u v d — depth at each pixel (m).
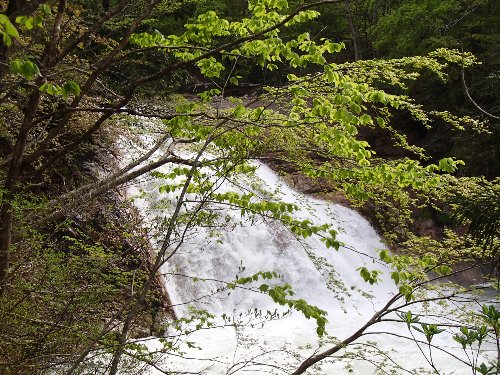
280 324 9.81
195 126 4.79
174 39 5.07
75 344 4.28
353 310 11.09
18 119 6.77
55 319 4.18
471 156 15.80
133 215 5.91
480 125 5.98
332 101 4.99
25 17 3.40
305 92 4.66
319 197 13.75
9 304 4.08
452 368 7.73
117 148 9.27
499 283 5.40
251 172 5.67
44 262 4.34
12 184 5.22
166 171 9.58
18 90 5.58
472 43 18.75
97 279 4.54
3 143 7.88
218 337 8.92
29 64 2.80
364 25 24.00
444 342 8.73
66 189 8.37
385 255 4.38
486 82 16.16
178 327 4.46
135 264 5.84
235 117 4.82
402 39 17.92
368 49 24.30
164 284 9.84
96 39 6.96
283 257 11.81
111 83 7.23
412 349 8.54
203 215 4.25
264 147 4.68
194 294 10.42
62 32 6.42
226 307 10.71
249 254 11.58
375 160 5.32
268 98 5.28
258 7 4.71
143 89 6.91
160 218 4.62
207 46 5.38
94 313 4.54
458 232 13.97
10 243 4.77
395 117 18.19
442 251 5.54
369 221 14.27
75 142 5.58
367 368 7.71
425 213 14.54
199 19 4.97
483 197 5.39
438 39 17.14
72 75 5.76
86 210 5.67
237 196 4.68
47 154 8.15
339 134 4.57
